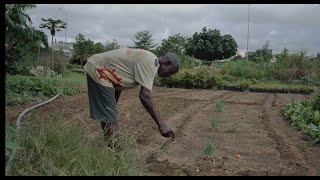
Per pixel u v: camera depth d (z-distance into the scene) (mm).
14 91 10555
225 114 8727
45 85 11672
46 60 21750
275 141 5957
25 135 4242
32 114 6344
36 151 3969
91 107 4801
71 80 16297
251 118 8258
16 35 11203
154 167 4258
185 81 18438
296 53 21641
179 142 5633
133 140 4707
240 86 18141
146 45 29062
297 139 6234
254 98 13648
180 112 8781
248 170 4305
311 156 5168
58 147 4121
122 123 6836
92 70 4738
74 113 7840
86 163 3754
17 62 16891
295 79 20906
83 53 27547
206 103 10961
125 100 11016
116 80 4750
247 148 5461
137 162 4387
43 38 14180
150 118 7551
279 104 11555
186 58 25312
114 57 4742
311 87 18078
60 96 11242
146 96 4594
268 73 21422
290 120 7965
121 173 3758
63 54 27172
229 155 5031
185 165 4438
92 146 4301
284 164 4664
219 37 40688
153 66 4656
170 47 27281
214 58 40906
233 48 41406
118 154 4031
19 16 10562
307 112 7938
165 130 4605
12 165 3719
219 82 18562
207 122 7477
